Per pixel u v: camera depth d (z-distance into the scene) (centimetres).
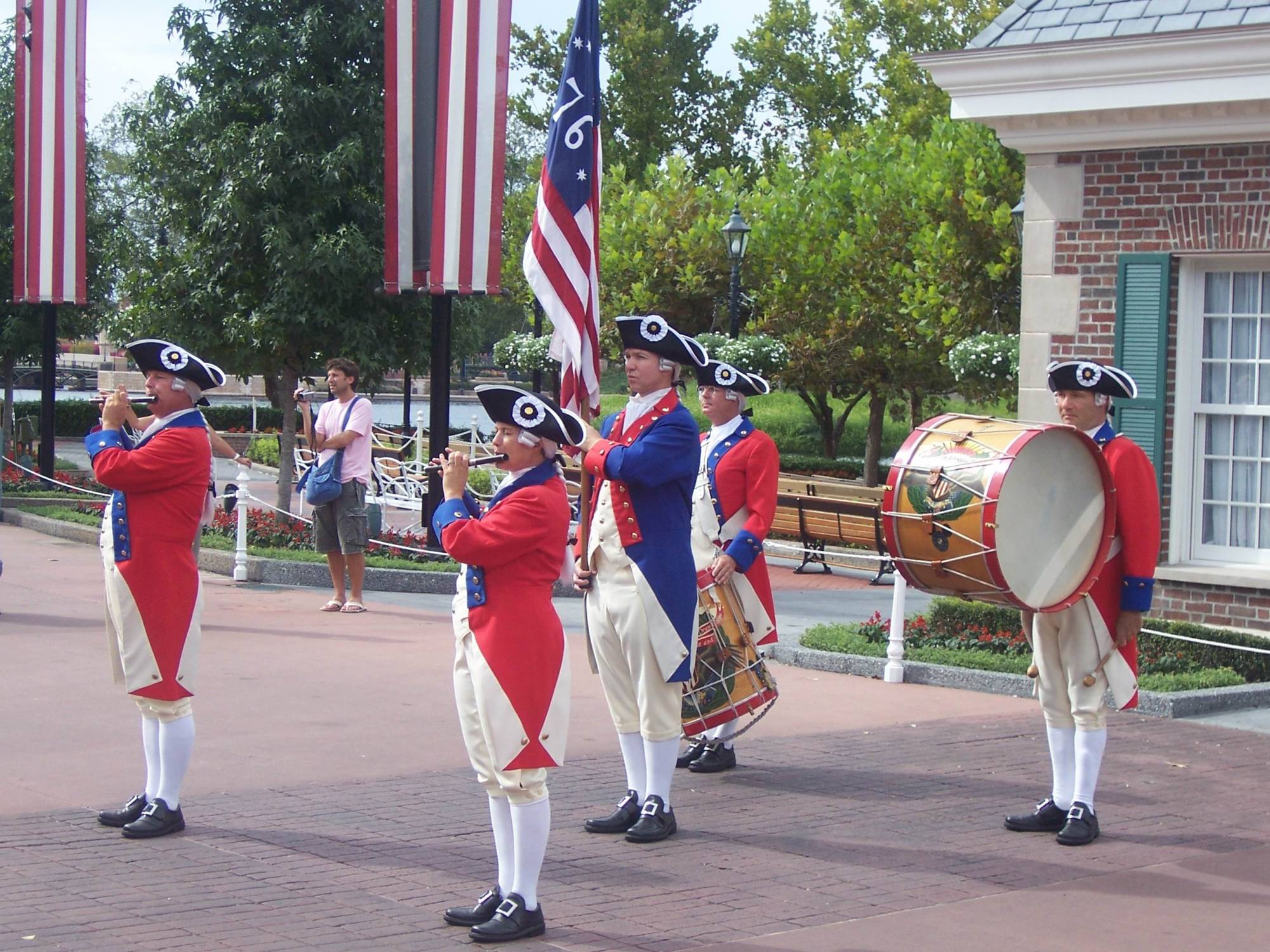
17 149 1830
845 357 2927
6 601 1216
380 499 1546
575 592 1438
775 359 2334
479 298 1927
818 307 2905
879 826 676
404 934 515
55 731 797
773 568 1817
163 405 648
